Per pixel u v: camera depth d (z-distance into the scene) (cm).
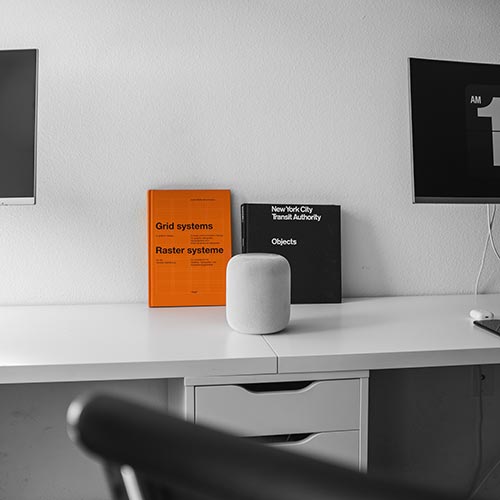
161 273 192
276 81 201
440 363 143
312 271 196
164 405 199
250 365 137
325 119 204
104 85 195
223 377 137
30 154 173
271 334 157
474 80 173
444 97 172
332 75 204
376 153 207
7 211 194
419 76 171
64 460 197
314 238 197
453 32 209
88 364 133
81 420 35
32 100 172
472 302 199
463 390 213
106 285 198
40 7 192
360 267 209
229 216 196
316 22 202
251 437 149
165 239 193
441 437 213
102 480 199
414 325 167
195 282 193
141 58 196
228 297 159
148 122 197
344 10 204
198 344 148
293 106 202
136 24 195
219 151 200
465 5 210
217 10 198
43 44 193
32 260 195
